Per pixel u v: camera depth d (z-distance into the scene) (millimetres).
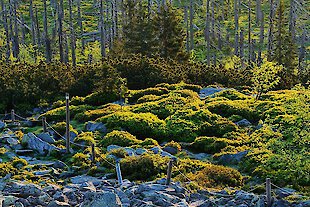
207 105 31922
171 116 29656
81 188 18594
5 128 28953
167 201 16703
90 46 68500
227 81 43375
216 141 25359
